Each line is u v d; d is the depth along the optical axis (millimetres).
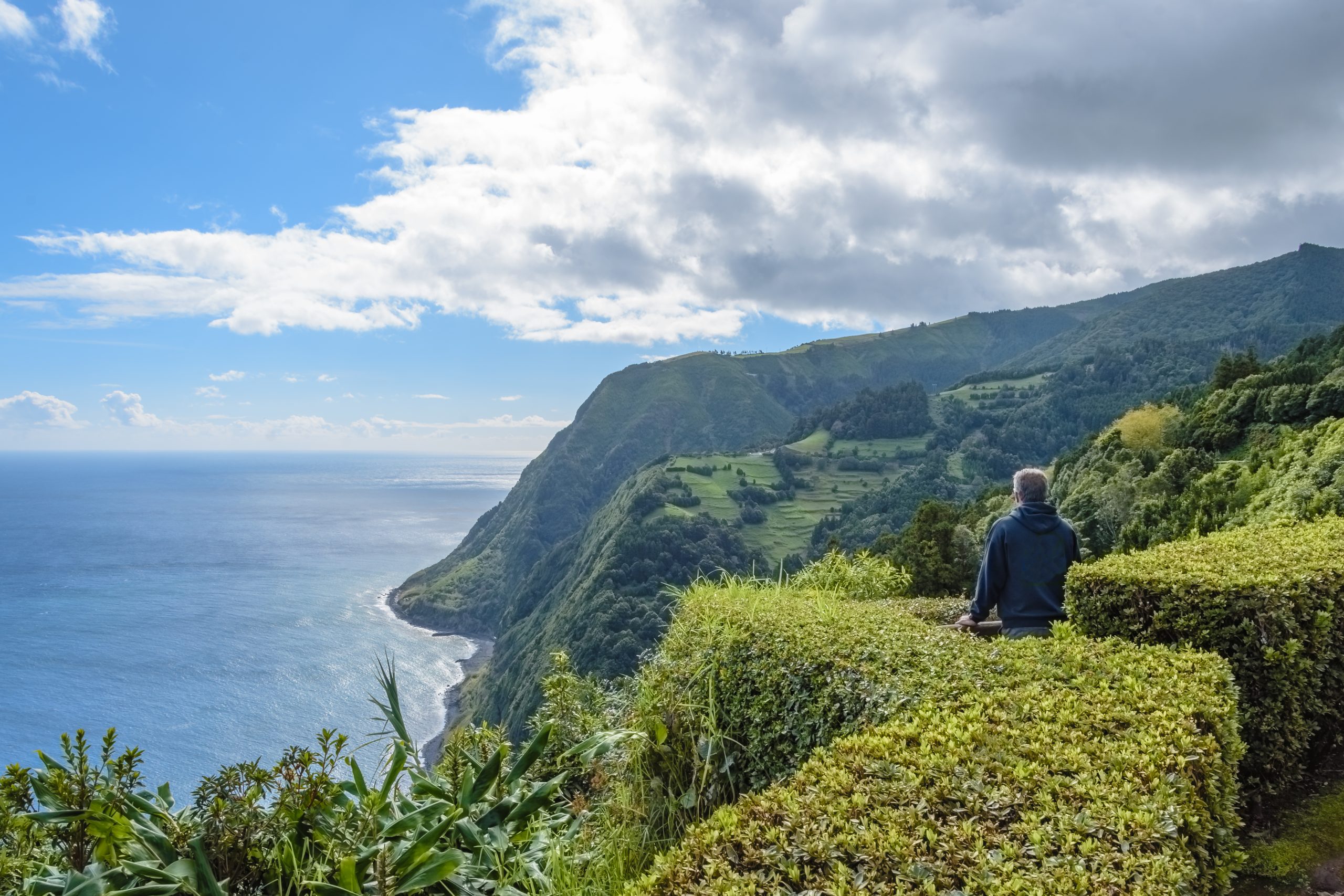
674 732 4230
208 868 2318
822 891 1709
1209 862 2346
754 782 3807
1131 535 18094
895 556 29344
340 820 2695
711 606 5090
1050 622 5066
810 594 6160
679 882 1859
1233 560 4555
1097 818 1947
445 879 2549
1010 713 2766
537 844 3186
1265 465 22094
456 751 3180
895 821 1968
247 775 2582
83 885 2240
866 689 3318
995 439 163000
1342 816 3422
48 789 2436
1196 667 3266
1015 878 1673
